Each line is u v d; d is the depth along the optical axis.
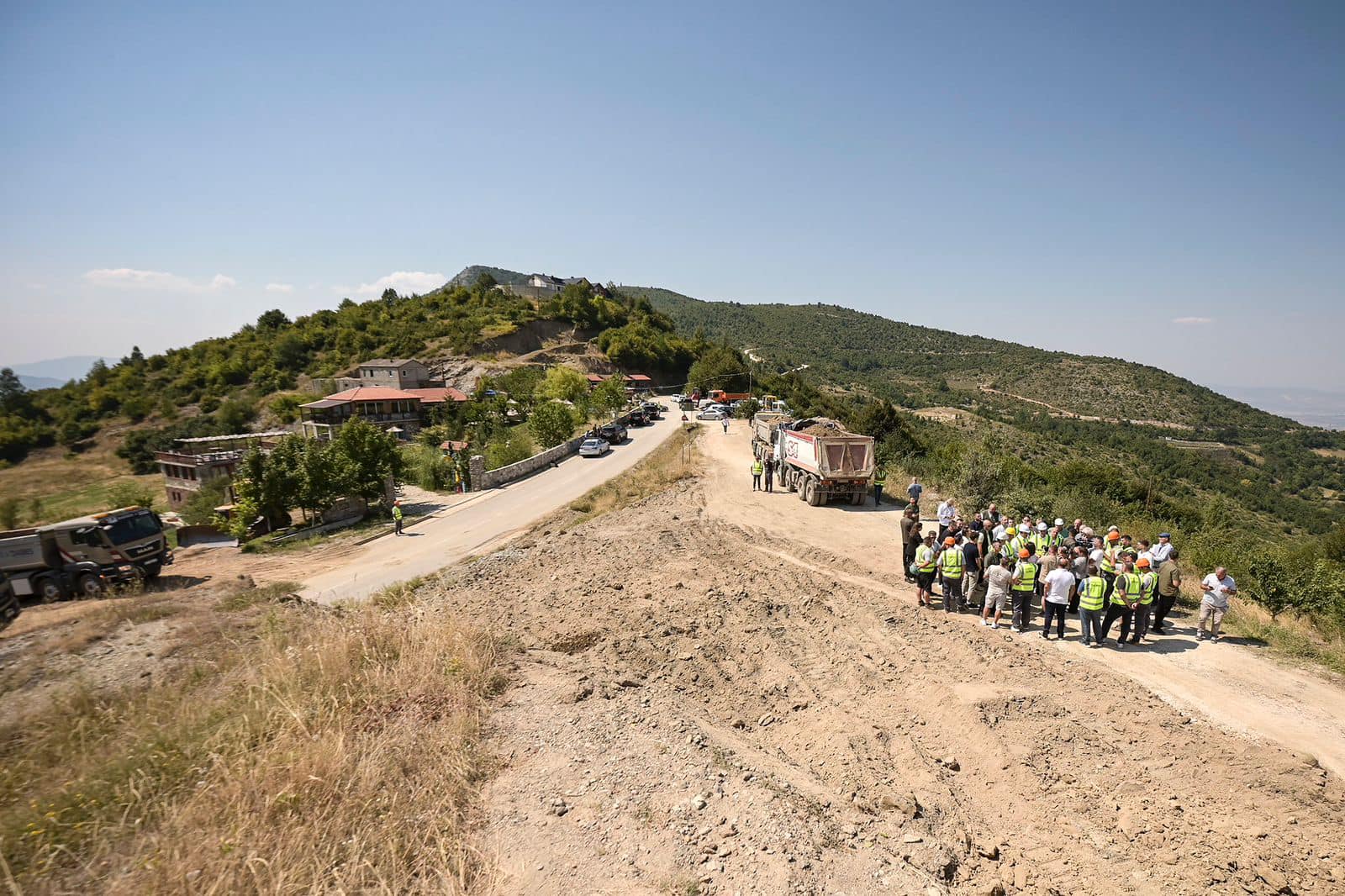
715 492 27.33
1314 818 6.94
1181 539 20.53
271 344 109.56
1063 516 20.39
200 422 83.75
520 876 5.02
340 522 29.14
